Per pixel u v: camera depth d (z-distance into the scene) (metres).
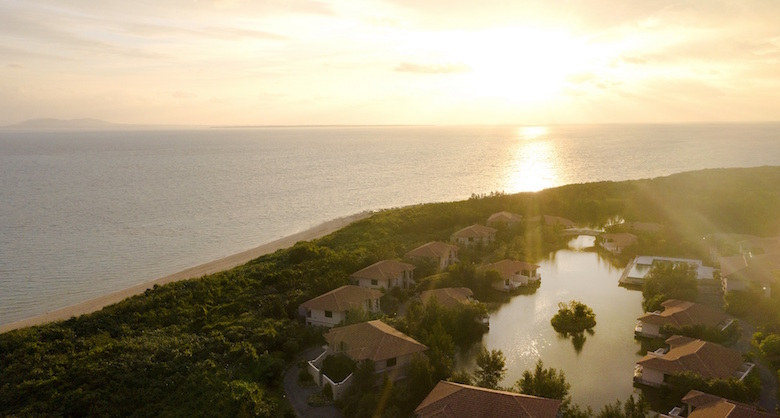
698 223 99.75
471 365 49.03
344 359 45.19
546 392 40.44
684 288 64.56
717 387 39.97
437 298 60.25
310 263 74.88
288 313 59.88
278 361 47.06
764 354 47.84
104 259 96.56
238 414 38.56
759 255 72.62
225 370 44.62
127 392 41.31
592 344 53.78
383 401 39.66
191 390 41.88
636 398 42.91
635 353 51.59
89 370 43.94
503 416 33.78
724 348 46.25
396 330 50.06
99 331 54.25
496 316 62.16
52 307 74.12
